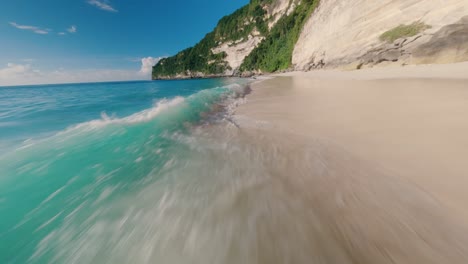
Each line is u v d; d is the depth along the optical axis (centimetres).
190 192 255
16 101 1243
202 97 1123
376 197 209
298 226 182
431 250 152
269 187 246
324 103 645
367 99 609
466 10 923
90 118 743
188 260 164
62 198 272
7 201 271
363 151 302
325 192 226
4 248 205
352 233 170
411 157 265
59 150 426
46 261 188
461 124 326
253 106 768
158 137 493
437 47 1050
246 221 195
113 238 197
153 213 224
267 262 153
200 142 436
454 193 197
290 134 424
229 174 289
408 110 443
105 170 340
